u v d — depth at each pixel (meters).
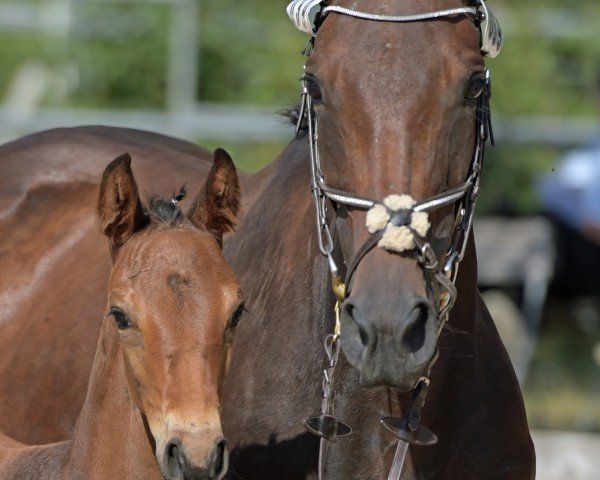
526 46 18.80
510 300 19.16
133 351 6.59
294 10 6.77
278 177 8.11
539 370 19.14
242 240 8.02
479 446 7.22
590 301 18.27
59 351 8.74
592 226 16.75
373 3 6.34
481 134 6.48
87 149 9.74
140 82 21.66
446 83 6.13
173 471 6.36
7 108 20.67
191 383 6.39
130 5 21.66
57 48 21.66
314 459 7.04
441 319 6.24
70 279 9.11
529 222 19.05
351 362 5.86
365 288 5.84
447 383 6.97
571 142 18.27
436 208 6.11
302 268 7.36
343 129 6.19
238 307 6.72
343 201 6.19
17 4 22.14
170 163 9.37
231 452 7.25
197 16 20.50
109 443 7.13
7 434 8.80
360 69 6.15
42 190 9.60
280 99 18.05
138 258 6.65
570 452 15.22
